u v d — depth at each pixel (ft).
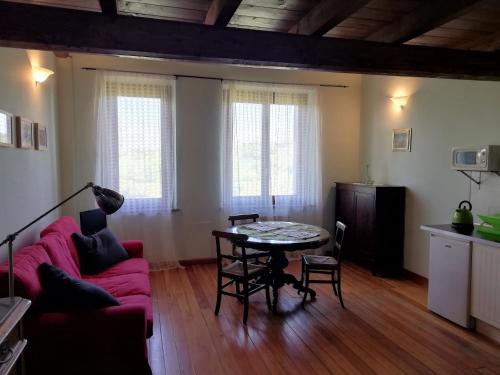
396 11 8.83
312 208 17.84
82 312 6.82
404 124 15.42
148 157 15.51
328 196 18.34
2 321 4.73
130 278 10.02
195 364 8.43
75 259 10.12
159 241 15.97
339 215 17.85
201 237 16.60
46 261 7.84
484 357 8.81
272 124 17.03
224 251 16.78
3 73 8.59
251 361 8.56
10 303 5.33
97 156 14.88
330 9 8.04
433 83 13.85
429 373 8.15
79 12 7.34
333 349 9.14
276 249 10.58
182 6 8.73
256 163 16.88
